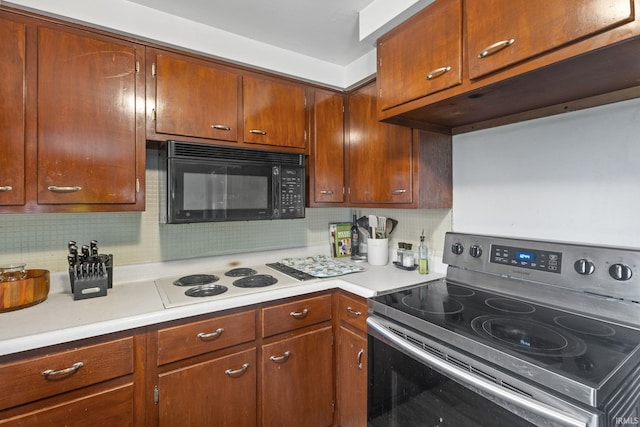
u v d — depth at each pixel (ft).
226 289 4.92
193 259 6.08
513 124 4.84
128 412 3.81
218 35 5.36
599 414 2.28
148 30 4.75
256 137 5.68
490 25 3.34
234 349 4.56
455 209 5.74
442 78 3.89
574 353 2.82
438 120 5.05
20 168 3.93
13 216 4.68
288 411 5.03
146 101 4.74
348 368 5.26
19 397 3.22
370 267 6.48
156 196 5.75
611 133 3.85
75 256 4.52
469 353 3.14
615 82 3.42
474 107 4.31
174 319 4.08
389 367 4.13
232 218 5.35
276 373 4.91
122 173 4.57
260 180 5.65
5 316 3.77
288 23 5.24
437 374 3.43
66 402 3.46
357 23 5.25
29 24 4.00
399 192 5.59
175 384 4.10
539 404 2.56
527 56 3.04
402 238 6.83
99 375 3.63
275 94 5.91
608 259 3.60
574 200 4.19
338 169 6.70
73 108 4.24
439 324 3.52
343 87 6.82
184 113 5.01
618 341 3.05
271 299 4.82
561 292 3.96
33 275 4.51
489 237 4.85
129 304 4.24
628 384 2.62
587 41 2.66
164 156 5.19
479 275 4.92
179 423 4.14
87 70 4.33
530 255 4.30
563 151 4.29
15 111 3.90
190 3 4.70
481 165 5.31
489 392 2.87
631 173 3.71
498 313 3.84
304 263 6.71
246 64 5.65
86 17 4.30
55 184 4.13
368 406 4.55
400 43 4.44
